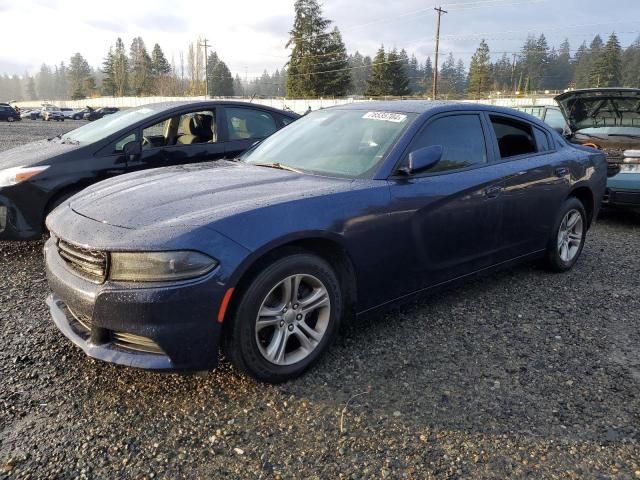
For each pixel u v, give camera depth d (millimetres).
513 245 4133
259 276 2625
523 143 4332
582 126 7930
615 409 2674
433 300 4074
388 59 75812
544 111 8609
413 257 3336
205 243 2449
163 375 2893
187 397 2701
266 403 2664
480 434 2455
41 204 4852
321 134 3850
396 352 3219
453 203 3504
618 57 83562
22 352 3121
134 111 5918
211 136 5926
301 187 3049
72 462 2227
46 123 45812
